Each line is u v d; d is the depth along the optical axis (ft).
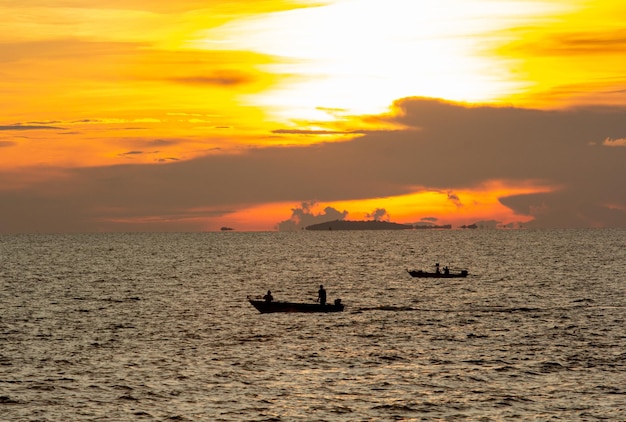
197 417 143.02
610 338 216.13
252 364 182.91
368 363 183.93
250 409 147.43
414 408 148.36
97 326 242.99
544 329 232.94
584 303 299.99
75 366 180.75
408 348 202.08
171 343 210.59
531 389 160.76
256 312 276.21
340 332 227.81
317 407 148.87
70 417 142.82
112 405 149.69
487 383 165.48
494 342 210.18
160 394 156.76
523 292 345.92
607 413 145.28
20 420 141.08
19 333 228.02
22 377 169.68
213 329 234.79
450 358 189.37
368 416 143.95
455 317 260.21
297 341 212.84
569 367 179.32
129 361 185.98
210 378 169.27
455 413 145.69
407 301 313.73
